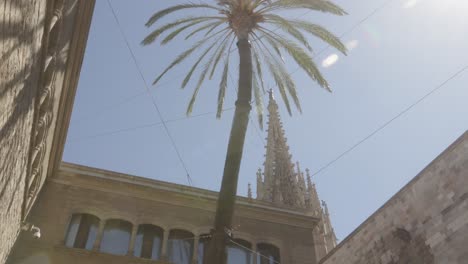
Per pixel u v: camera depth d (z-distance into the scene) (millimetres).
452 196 22219
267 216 28281
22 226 20688
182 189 27781
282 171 71812
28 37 11219
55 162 25000
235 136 15398
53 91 17578
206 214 27047
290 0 19297
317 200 67438
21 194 17906
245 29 19125
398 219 25469
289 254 26953
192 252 25469
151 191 26797
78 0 17000
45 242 23141
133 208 25953
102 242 24312
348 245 29031
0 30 8938
